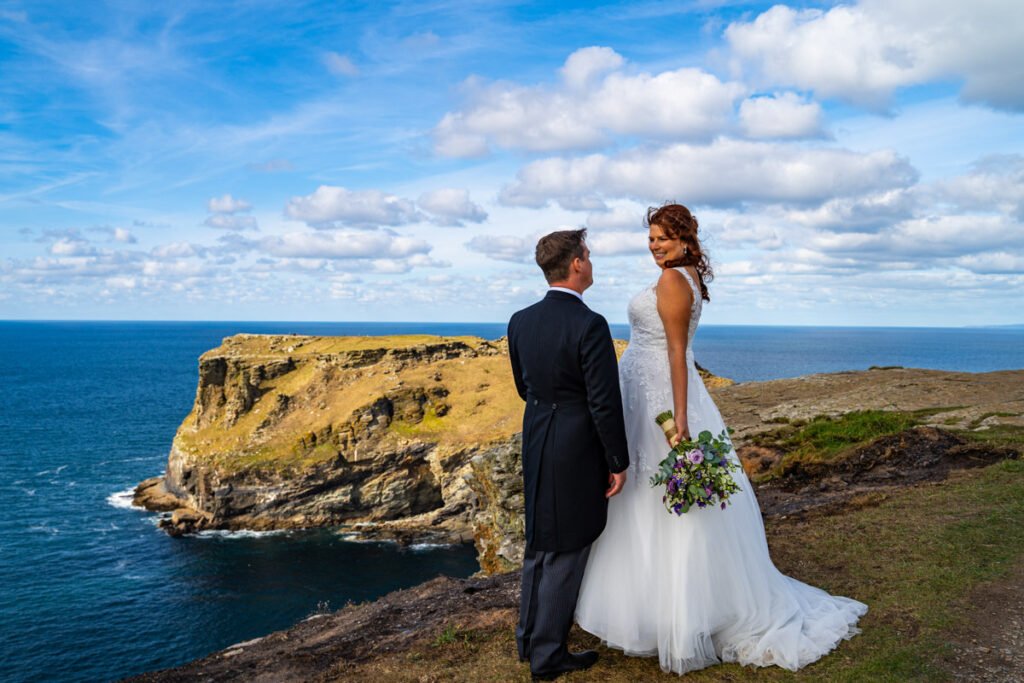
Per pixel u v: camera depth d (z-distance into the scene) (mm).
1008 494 6844
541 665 3988
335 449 71188
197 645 40812
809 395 15633
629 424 4129
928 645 4090
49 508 68000
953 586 4906
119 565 53875
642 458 4023
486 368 88125
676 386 3881
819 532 6391
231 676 5227
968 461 8555
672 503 3762
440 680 4320
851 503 7363
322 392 81812
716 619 3912
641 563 3961
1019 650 3973
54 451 95125
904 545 5797
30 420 122125
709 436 3834
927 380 15562
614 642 4016
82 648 39625
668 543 3951
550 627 3953
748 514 4227
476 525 14352
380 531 66125
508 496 12773
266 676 5109
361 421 72312
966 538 5797
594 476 3814
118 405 144375
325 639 5996
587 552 3979
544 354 3746
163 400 153750
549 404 3838
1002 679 3668
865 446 9633
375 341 101438
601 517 3857
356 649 5430
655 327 4062
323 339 103875
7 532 59969
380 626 6023
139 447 99438
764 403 15305
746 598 4000
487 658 4551
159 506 70188
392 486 70750
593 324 3625
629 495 4039
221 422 81188
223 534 64375
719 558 3939
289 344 100625
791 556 5848
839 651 4113
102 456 92688
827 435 11133
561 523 3812
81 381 193375
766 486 9148
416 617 6086
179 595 48375
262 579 52188
